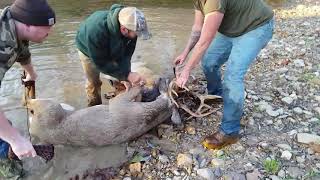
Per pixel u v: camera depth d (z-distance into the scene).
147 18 7.70
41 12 2.97
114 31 3.69
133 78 4.16
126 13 3.59
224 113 3.87
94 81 4.48
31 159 3.85
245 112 4.49
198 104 4.49
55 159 3.90
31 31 3.02
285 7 8.36
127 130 4.03
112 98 4.45
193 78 5.17
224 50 4.14
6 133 2.83
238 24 3.63
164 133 4.21
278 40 6.54
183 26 7.33
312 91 4.91
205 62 4.29
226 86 3.76
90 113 4.03
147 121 4.11
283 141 4.05
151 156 3.91
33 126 4.01
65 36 6.71
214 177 3.64
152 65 5.73
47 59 5.83
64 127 3.92
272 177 3.61
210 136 3.99
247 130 4.22
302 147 3.96
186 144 4.06
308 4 8.50
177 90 4.43
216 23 3.37
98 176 3.72
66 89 5.09
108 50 3.86
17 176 3.67
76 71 5.52
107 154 3.96
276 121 4.35
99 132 3.95
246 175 3.63
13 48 3.01
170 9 8.27
